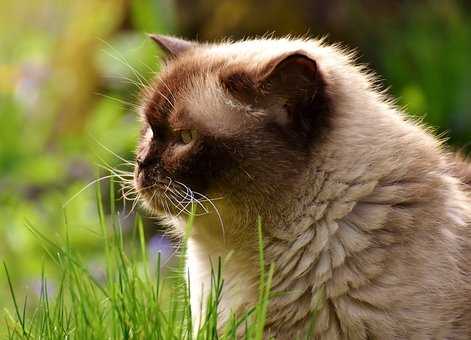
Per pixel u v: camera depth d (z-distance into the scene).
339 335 6.34
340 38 13.16
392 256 6.25
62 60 14.20
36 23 16.61
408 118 7.13
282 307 6.41
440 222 6.41
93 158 11.95
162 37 7.32
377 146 6.45
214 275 6.46
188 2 13.19
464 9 13.73
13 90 14.10
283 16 13.13
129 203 11.30
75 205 11.55
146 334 6.03
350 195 6.33
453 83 12.95
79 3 14.57
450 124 12.84
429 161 6.58
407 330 6.19
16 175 12.62
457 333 6.25
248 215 6.48
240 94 6.45
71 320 6.48
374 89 7.01
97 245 11.02
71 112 13.83
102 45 13.70
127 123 12.49
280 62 6.25
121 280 6.32
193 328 6.52
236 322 6.22
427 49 13.11
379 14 13.32
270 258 6.48
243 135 6.41
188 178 6.51
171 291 7.25
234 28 13.19
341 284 6.28
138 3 13.02
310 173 6.37
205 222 6.61
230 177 6.43
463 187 7.09
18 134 13.34
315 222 6.36
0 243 11.25
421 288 6.21
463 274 6.38
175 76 6.73
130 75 12.52
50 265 10.86
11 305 9.65
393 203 6.34
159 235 10.34
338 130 6.42
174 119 6.57
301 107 6.35
